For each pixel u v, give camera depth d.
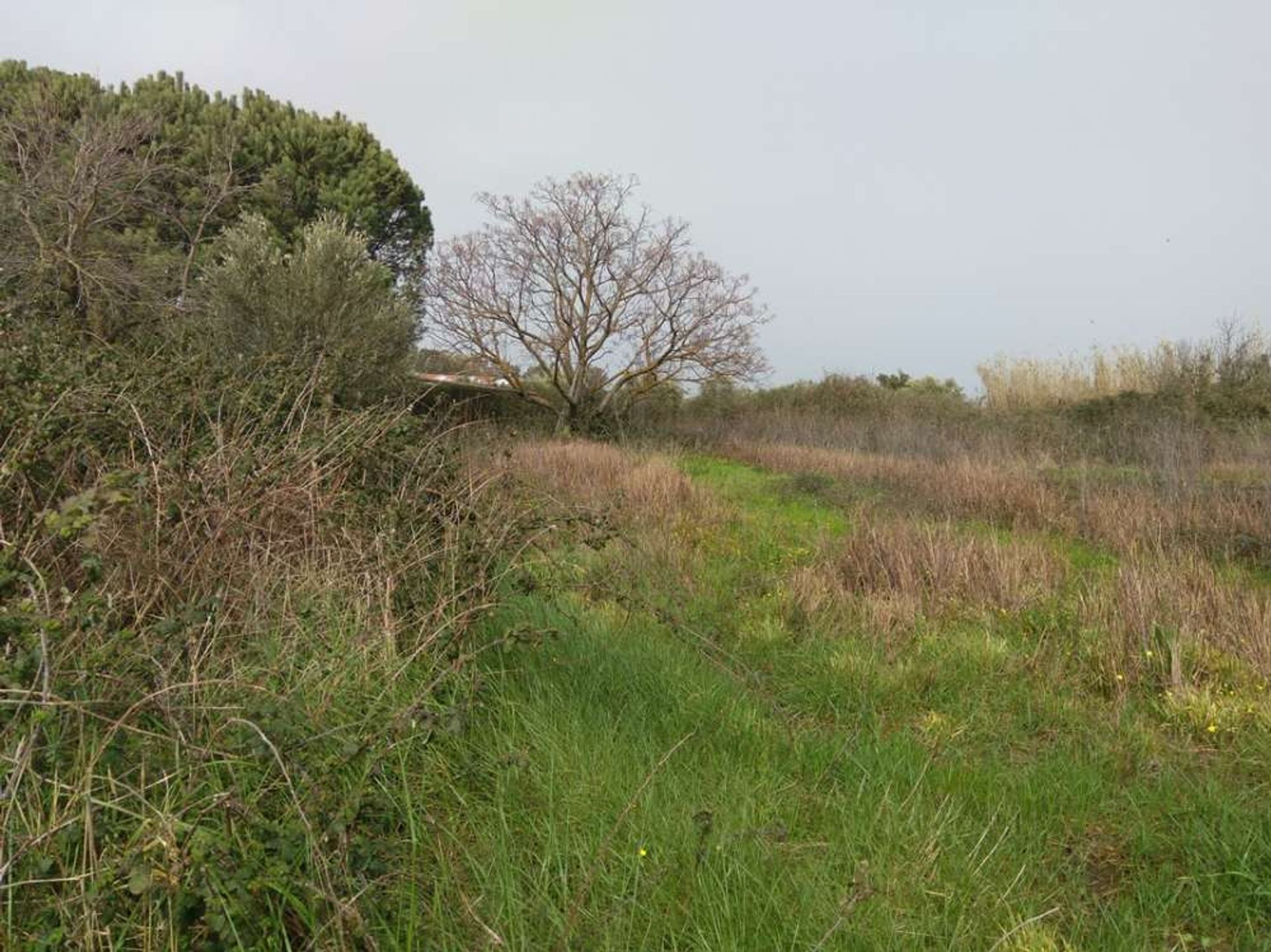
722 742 3.38
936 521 8.97
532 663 3.72
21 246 8.74
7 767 1.94
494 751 2.95
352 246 13.23
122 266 9.52
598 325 22.23
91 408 3.48
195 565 2.94
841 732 3.75
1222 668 4.50
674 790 2.81
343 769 2.42
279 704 2.31
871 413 21.41
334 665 2.91
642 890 2.30
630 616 4.64
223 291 10.95
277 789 2.28
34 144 10.17
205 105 19.41
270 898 1.96
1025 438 15.36
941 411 20.81
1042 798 3.18
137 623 2.61
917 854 2.63
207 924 1.75
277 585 3.24
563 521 4.66
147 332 8.03
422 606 3.59
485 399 21.72
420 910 2.18
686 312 21.84
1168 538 7.78
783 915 2.23
